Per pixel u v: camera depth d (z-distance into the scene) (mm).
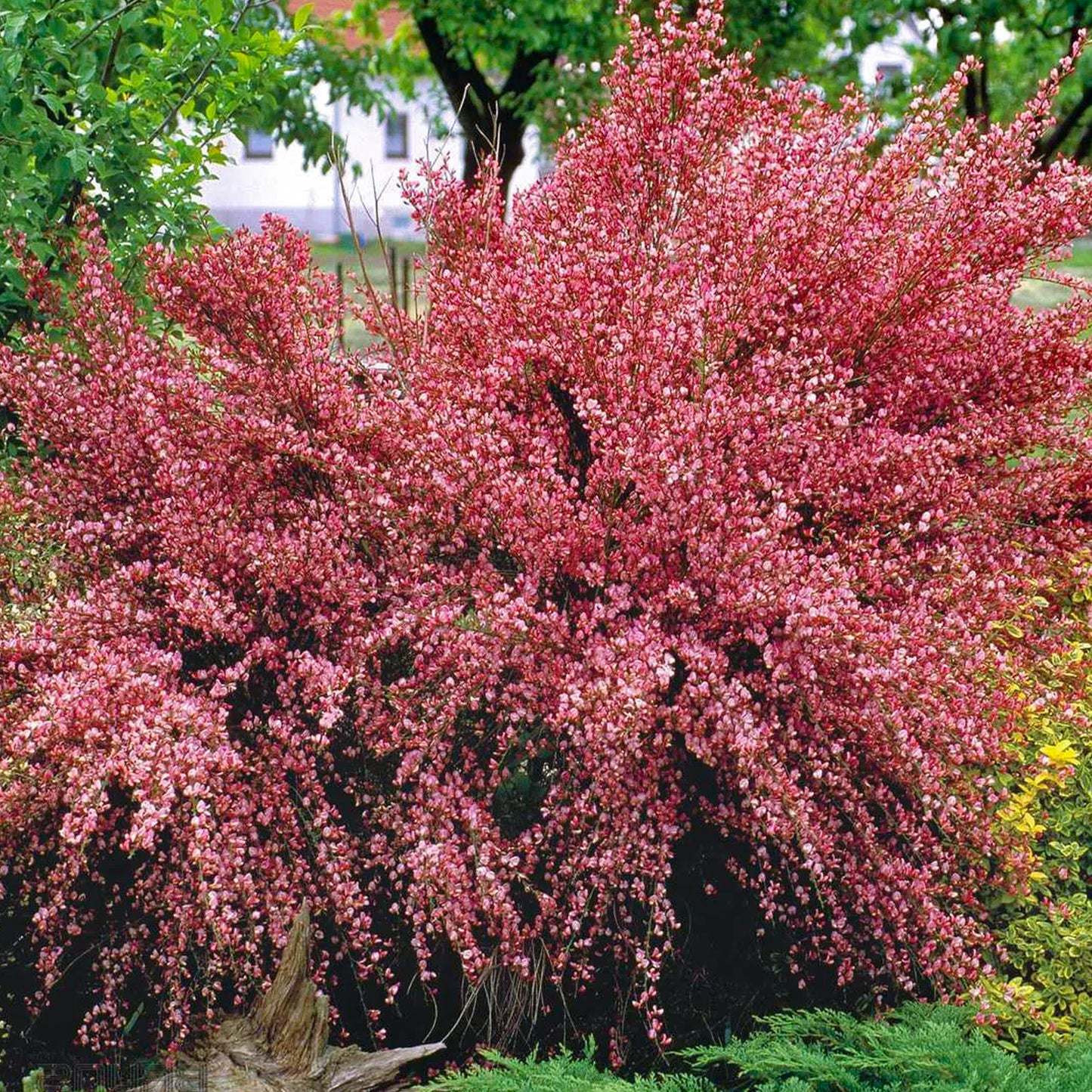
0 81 4086
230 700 3615
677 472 3242
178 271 3742
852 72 11125
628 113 3967
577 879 3488
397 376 3963
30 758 3271
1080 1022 3062
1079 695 3465
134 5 4496
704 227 3801
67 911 3451
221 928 2895
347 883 3254
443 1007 3527
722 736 3211
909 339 3863
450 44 11547
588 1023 3506
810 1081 2674
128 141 4527
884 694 3160
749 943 3686
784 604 3178
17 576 3725
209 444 3646
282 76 5039
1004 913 3426
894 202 3850
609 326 3668
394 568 3627
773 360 3475
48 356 3705
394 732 3373
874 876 3293
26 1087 2918
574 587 3641
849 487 3777
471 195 4152
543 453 3549
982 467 3934
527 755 3629
